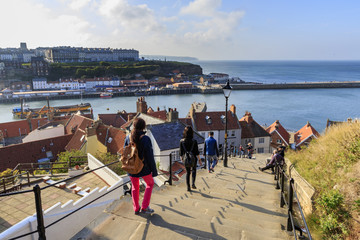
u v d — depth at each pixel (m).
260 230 5.75
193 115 51.69
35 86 185.50
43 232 4.12
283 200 7.54
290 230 5.79
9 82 198.62
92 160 19.11
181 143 8.74
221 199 8.21
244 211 7.03
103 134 38.94
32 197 13.51
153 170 5.76
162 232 5.28
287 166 12.52
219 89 186.50
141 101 50.28
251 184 10.53
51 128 46.16
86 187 16.11
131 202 6.59
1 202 12.87
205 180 11.05
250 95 164.38
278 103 132.12
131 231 5.30
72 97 162.88
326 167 9.80
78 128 41.75
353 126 10.95
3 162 32.44
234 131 51.69
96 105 140.88
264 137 54.69
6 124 62.88
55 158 37.19
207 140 12.47
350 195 7.39
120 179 15.42
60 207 11.01
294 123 92.62
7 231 8.30
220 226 5.61
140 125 5.58
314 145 13.45
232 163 16.56
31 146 36.00
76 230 11.98
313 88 198.50
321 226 7.15
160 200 7.62
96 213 13.41
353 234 6.46
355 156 9.02
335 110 111.69
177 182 10.48
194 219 5.88
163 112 61.38
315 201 8.13
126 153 5.54
